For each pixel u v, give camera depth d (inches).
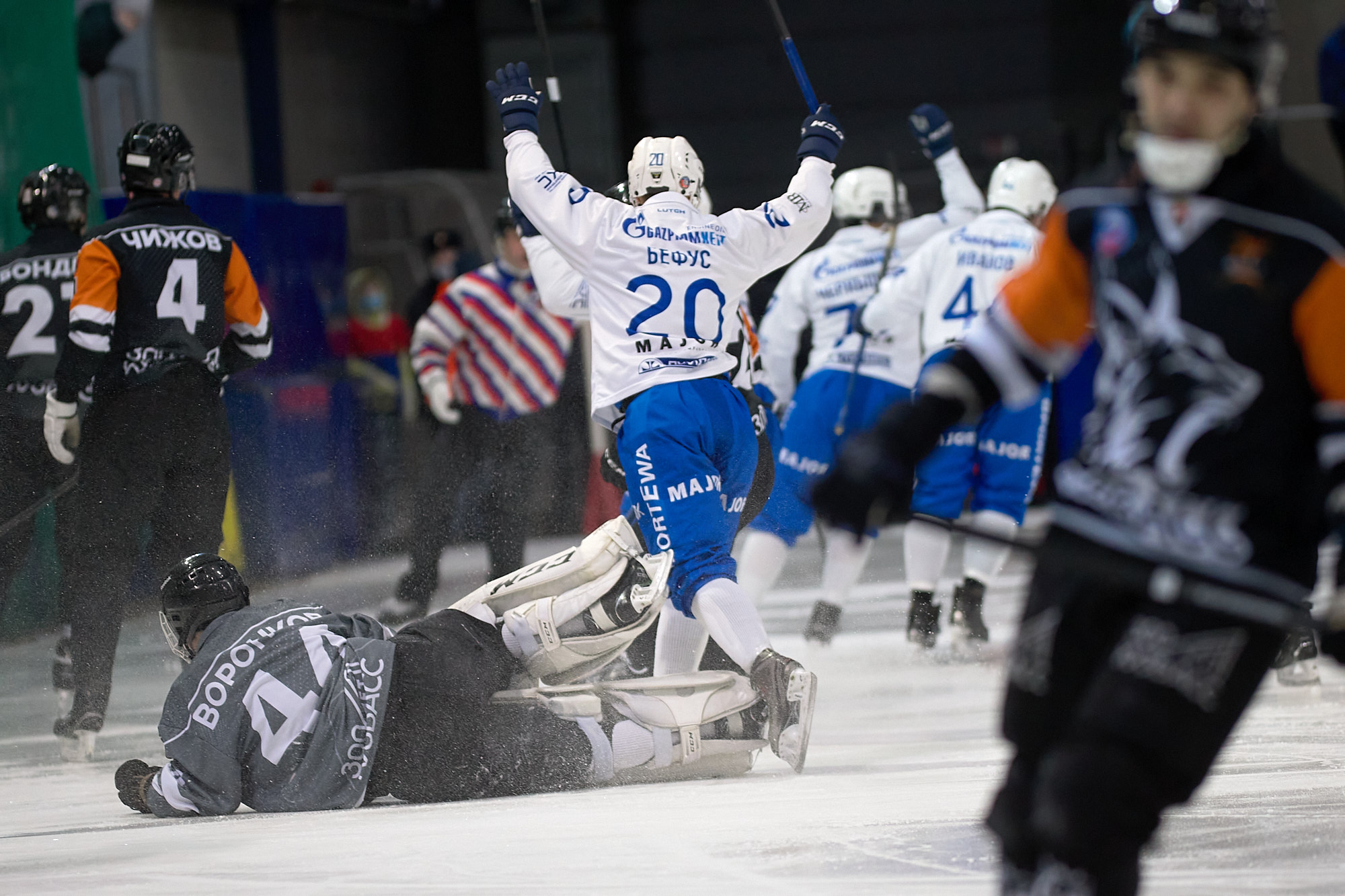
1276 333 203.5
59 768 571.8
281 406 1245.1
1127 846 202.4
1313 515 209.9
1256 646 207.2
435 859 337.7
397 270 1699.1
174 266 631.8
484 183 1814.7
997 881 263.0
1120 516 210.8
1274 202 206.8
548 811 398.9
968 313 778.2
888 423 215.6
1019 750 225.5
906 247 818.8
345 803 432.5
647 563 467.8
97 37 1635.1
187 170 646.5
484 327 971.9
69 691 604.4
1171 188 209.6
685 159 518.6
